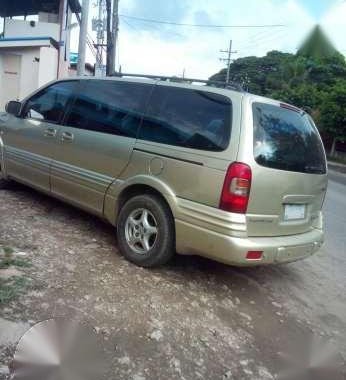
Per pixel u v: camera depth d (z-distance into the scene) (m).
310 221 5.02
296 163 4.62
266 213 4.34
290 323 4.29
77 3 22.02
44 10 21.97
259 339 3.88
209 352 3.52
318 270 5.89
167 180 4.50
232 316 4.17
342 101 31.98
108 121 5.21
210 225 4.20
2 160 6.59
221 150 4.23
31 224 5.43
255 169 4.18
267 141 4.35
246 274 5.20
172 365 3.26
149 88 5.01
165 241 4.53
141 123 4.90
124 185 4.85
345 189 15.92
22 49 17.69
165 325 3.74
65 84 5.96
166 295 4.25
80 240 5.20
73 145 5.46
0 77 17.73
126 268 4.64
